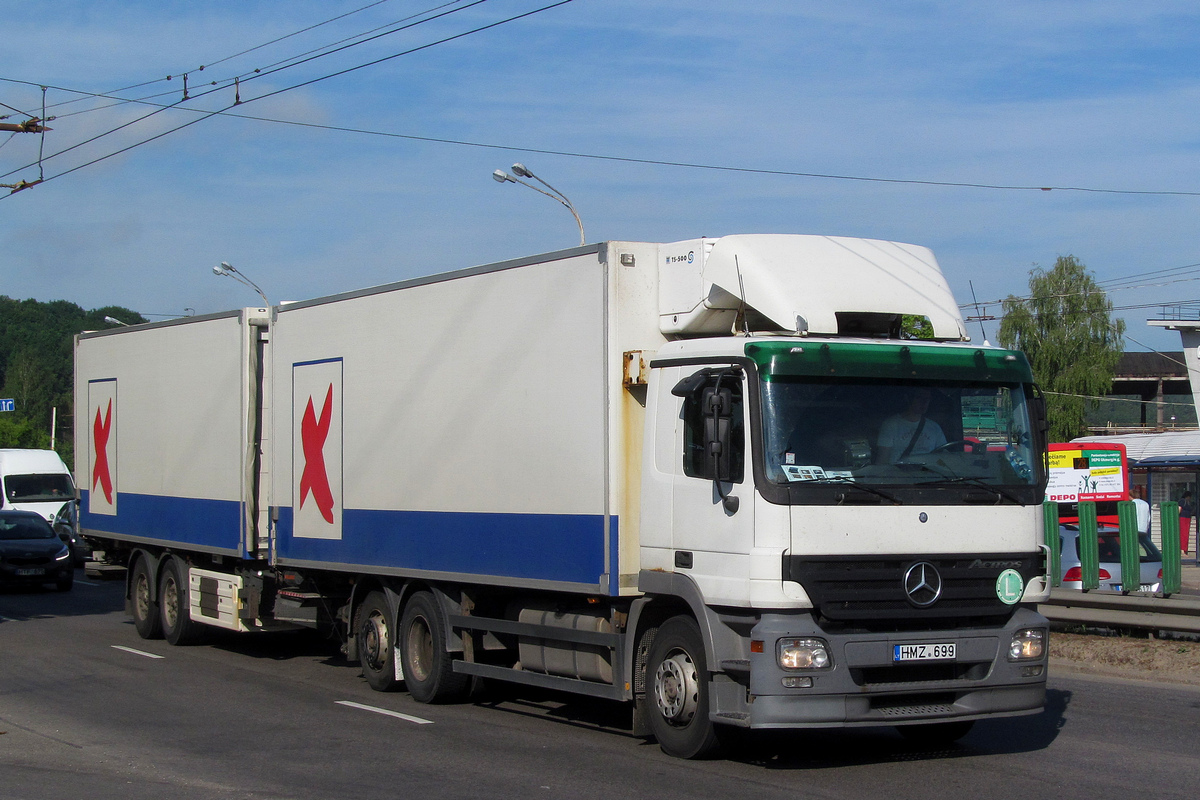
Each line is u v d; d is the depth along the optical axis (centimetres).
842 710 744
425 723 990
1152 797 720
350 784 767
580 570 886
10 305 9731
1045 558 820
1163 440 3484
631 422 871
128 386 1636
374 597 1168
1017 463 820
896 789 741
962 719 774
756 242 855
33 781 779
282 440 1289
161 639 1589
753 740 904
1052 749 867
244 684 1208
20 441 5850
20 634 1650
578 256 902
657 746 890
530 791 745
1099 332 5216
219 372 1394
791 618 746
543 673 976
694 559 803
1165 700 1077
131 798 732
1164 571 1357
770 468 755
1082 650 1304
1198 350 4178
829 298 827
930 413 804
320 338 1227
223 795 739
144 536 1574
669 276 889
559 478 910
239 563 1391
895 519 770
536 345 939
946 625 782
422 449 1066
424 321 1071
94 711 1047
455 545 1021
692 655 816
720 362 797
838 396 785
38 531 2486
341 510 1183
